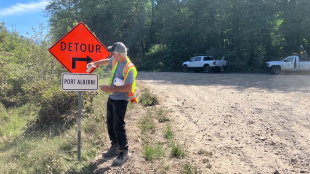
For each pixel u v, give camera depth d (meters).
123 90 3.96
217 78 18.94
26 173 4.30
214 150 4.82
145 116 6.82
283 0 26.41
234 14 28.52
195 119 6.89
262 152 4.70
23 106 9.78
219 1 29.17
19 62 13.89
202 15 30.73
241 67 27.14
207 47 32.06
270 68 23.22
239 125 6.29
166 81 17.03
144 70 35.22
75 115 6.76
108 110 4.40
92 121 6.12
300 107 7.88
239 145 5.05
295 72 24.27
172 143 4.91
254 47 27.03
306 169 4.00
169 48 34.47
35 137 6.14
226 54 28.39
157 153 4.48
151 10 40.53
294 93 10.70
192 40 32.62
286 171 3.97
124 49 3.98
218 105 8.61
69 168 4.27
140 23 40.06
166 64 33.62
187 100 9.58
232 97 10.12
